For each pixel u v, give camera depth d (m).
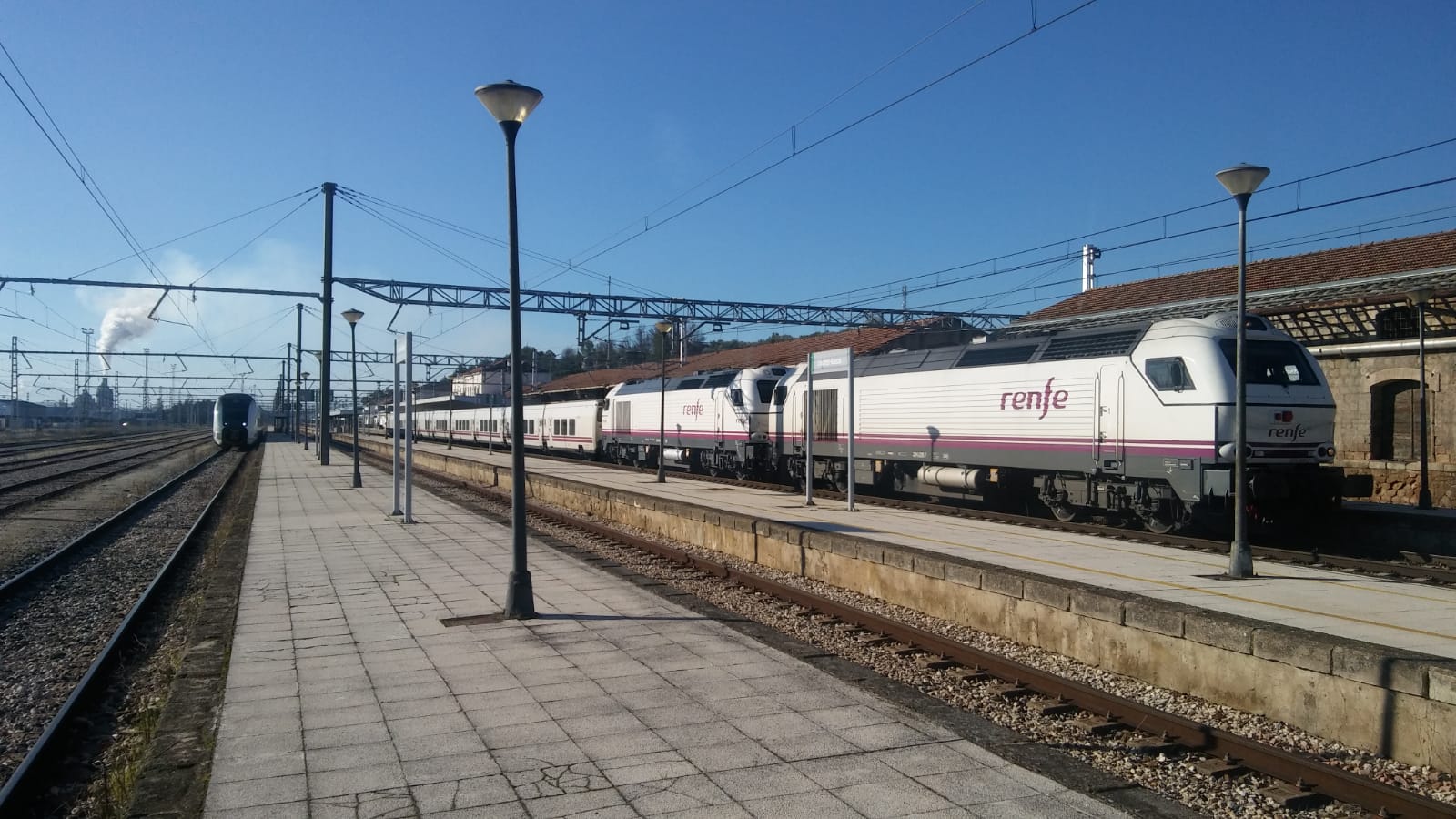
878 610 11.25
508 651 8.30
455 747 5.84
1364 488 15.50
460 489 29.72
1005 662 8.07
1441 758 5.80
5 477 35.34
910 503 21.59
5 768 6.31
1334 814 5.30
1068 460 17.41
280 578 12.30
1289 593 10.23
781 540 14.14
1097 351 17.14
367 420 101.94
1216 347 15.13
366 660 7.99
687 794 5.09
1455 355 18.83
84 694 7.67
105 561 15.95
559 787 5.19
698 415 32.47
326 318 39.22
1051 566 12.21
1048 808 4.96
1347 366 20.88
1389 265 21.19
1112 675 8.31
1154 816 4.93
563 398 49.97
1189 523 16.83
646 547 16.02
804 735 6.06
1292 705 6.83
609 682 7.28
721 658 8.04
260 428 83.50
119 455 55.56
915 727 6.25
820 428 25.14
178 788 5.32
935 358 21.41
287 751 5.78
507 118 9.65
